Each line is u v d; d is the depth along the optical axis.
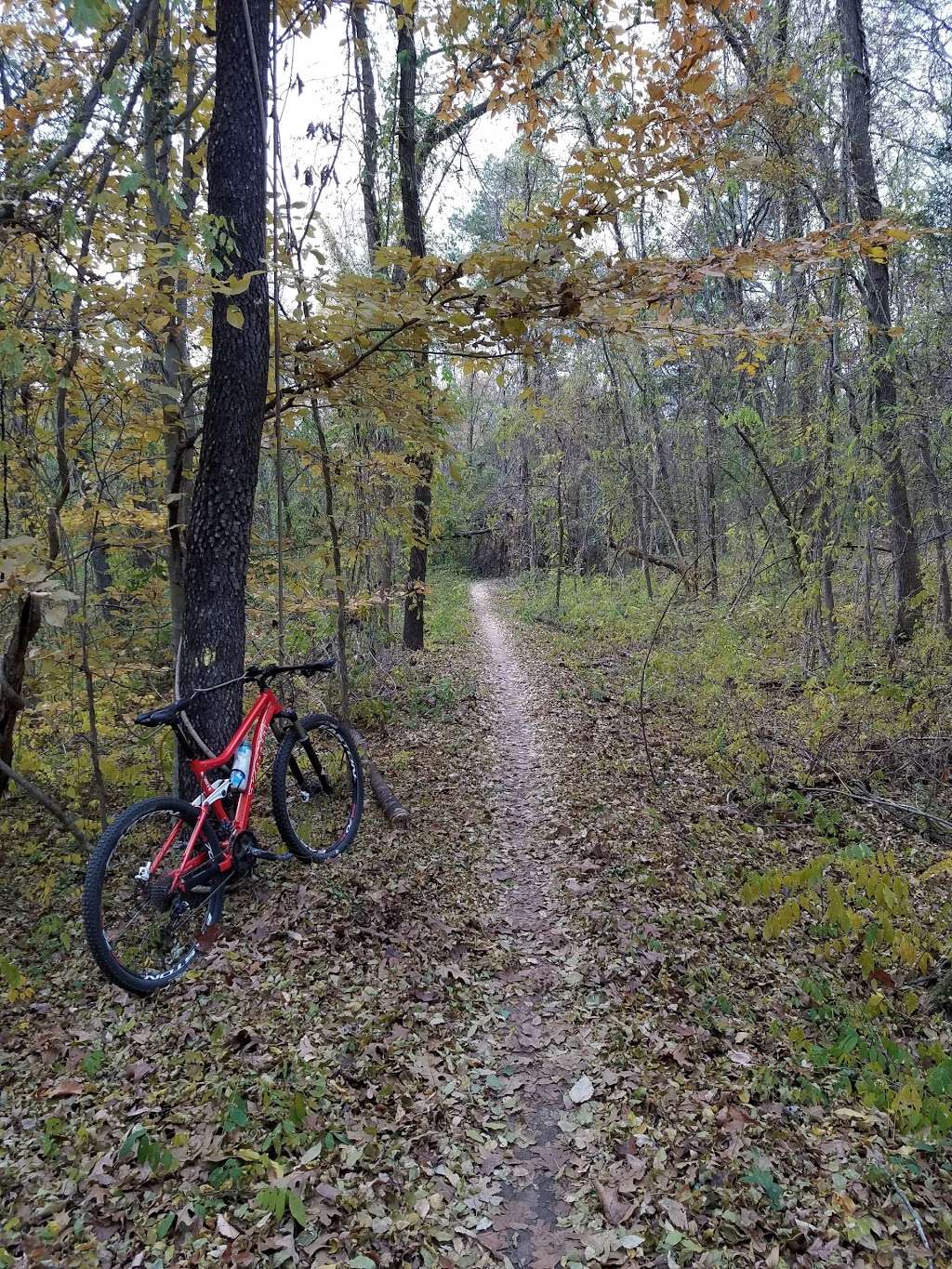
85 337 4.53
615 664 13.17
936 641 9.33
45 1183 2.65
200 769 3.96
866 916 5.16
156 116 4.68
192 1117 2.92
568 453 21.09
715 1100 3.25
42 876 5.25
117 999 3.72
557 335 4.90
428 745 8.63
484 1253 2.56
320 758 5.17
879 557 12.63
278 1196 2.46
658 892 5.14
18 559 3.58
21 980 3.65
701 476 18.39
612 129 4.49
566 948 4.56
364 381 5.64
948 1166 2.93
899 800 7.20
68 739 6.91
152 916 3.70
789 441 10.65
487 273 4.44
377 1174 2.80
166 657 6.88
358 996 3.81
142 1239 2.44
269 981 3.81
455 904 4.94
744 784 7.47
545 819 6.53
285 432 6.45
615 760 7.96
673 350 5.43
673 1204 2.69
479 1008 3.96
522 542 30.48
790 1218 2.62
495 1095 3.35
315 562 7.98
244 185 4.36
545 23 5.54
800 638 11.20
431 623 18.89
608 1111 3.21
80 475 5.20
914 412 9.28
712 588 16.09
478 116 9.34
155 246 3.96
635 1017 3.84
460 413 6.45
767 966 4.52
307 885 4.66
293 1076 3.18
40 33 4.48
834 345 9.38
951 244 9.29
